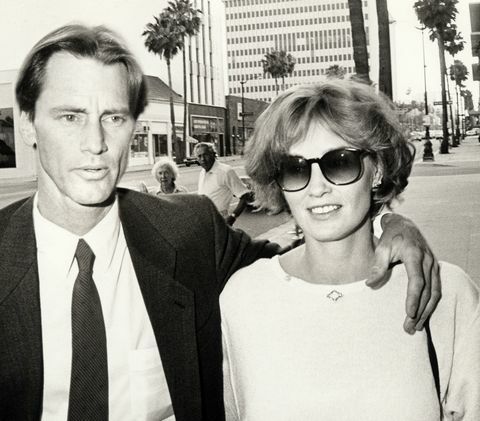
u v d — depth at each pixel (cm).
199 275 190
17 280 165
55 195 167
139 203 193
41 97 161
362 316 155
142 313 180
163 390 179
